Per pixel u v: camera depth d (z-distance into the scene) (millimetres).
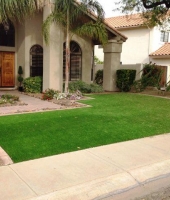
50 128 7383
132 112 10086
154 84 17219
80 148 5898
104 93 16406
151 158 5422
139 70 18188
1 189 3959
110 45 17375
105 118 8859
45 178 4359
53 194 3875
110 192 4145
